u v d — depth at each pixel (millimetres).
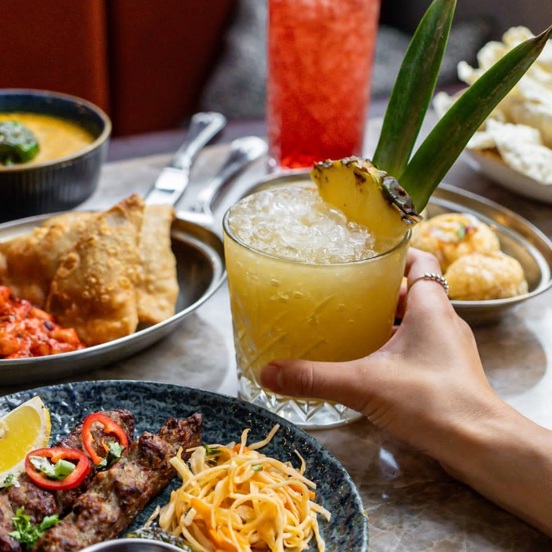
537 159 770
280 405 579
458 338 556
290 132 808
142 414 563
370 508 535
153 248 670
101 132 814
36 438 533
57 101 850
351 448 574
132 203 669
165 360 637
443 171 553
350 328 547
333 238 546
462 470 528
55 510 496
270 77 807
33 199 741
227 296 702
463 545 516
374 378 535
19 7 1079
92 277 639
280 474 522
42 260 659
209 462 533
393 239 546
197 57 1325
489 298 660
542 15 1190
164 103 1319
